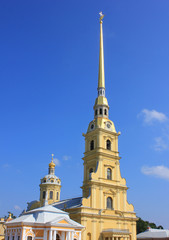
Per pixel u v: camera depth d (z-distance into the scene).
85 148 86.00
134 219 80.25
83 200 71.25
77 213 69.50
